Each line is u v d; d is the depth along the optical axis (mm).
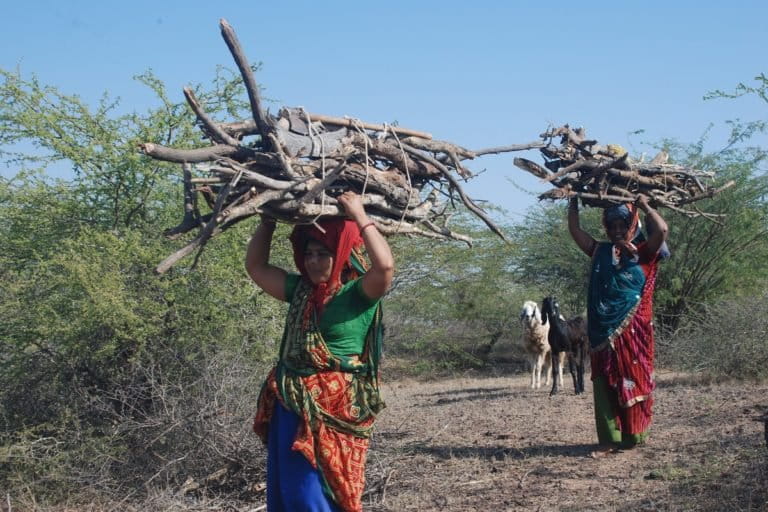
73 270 7496
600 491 6828
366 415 4375
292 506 4270
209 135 4625
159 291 8102
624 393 8141
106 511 6945
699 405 10852
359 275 4516
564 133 7773
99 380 8133
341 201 4391
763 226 21062
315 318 4375
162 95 8734
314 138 4730
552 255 24375
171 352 7871
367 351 4445
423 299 23109
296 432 4316
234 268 8289
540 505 6535
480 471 7828
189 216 4559
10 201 8383
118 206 8594
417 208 5207
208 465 7379
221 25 4273
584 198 7875
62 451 7465
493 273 24062
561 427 10297
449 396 16312
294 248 4520
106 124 8680
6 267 8477
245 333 8453
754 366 13836
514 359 26062
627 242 8078
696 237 20969
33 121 8219
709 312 15258
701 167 20781
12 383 8039
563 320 15445
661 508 6094
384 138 5184
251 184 4391
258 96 4398
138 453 7449
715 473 6777
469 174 5488
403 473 7805
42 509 6902
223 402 7438
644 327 8211
